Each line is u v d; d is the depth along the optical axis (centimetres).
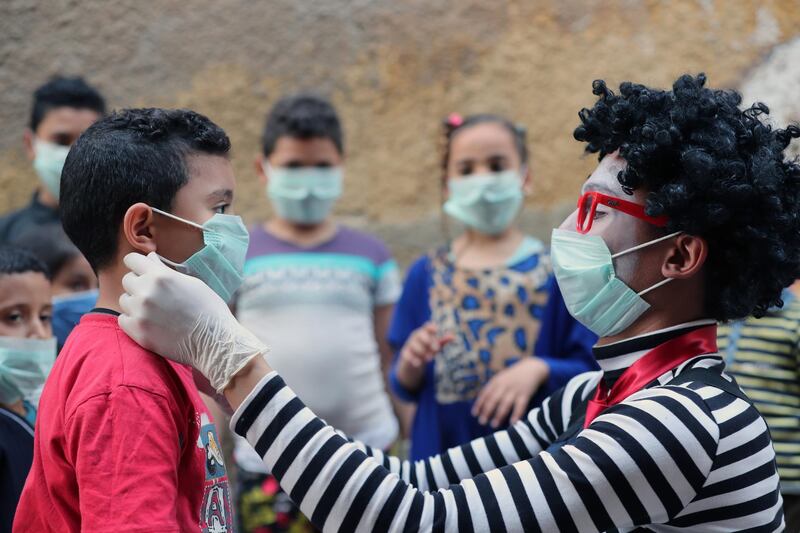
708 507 133
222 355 134
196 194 142
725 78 366
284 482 133
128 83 360
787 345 249
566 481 130
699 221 140
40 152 291
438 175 375
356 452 135
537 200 374
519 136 296
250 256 306
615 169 150
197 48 365
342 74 372
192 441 138
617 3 373
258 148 368
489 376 265
